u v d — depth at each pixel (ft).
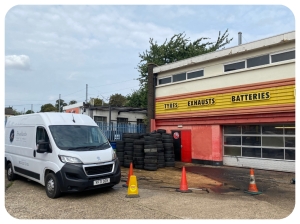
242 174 39.73
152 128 60.85
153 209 21.63
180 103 55.67
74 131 28.35
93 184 24.88
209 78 50.26
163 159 46.91
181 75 56.44
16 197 25.64
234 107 45.88
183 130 55.67
